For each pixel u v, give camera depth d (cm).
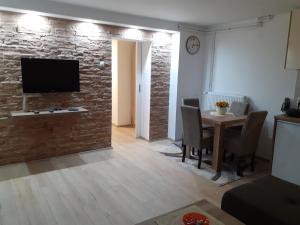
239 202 200
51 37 364
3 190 291
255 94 430
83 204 267
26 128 368
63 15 346
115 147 463
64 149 406
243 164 393
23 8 315
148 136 506
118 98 610
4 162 359
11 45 337
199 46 510
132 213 254
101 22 390
